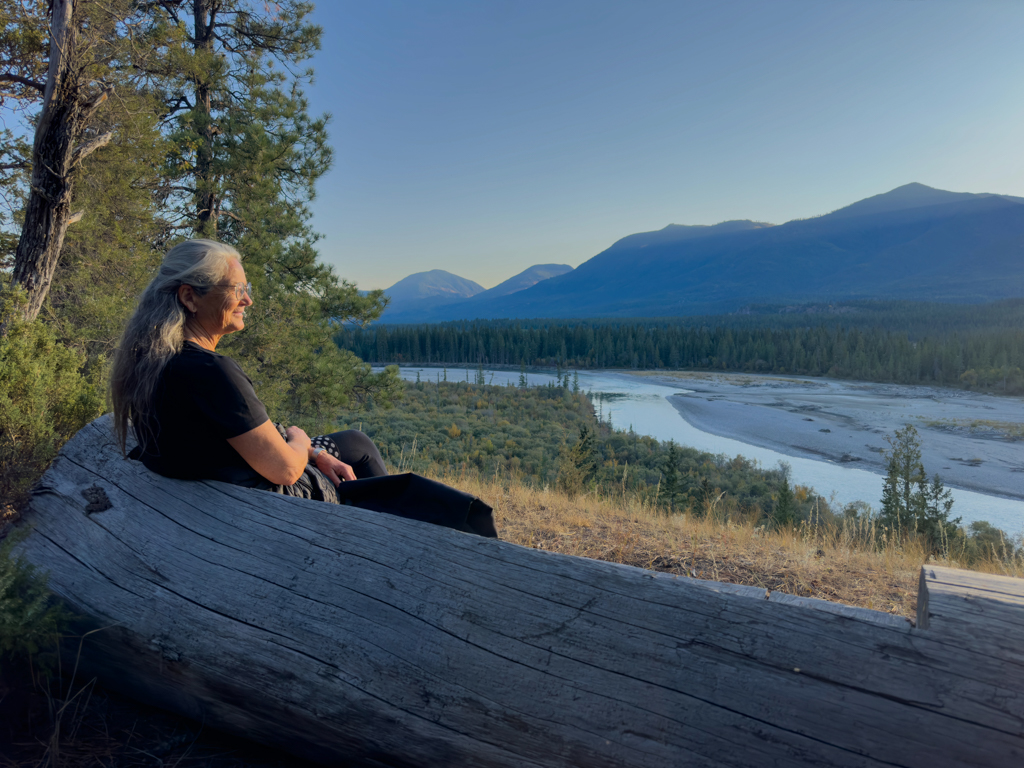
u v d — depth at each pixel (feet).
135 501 5.05
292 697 3.93
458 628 3.82
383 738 3.81
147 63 25.23
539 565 3.93
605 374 501.97
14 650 4.35
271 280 32.19
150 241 29.43
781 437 213.46
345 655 3.89
